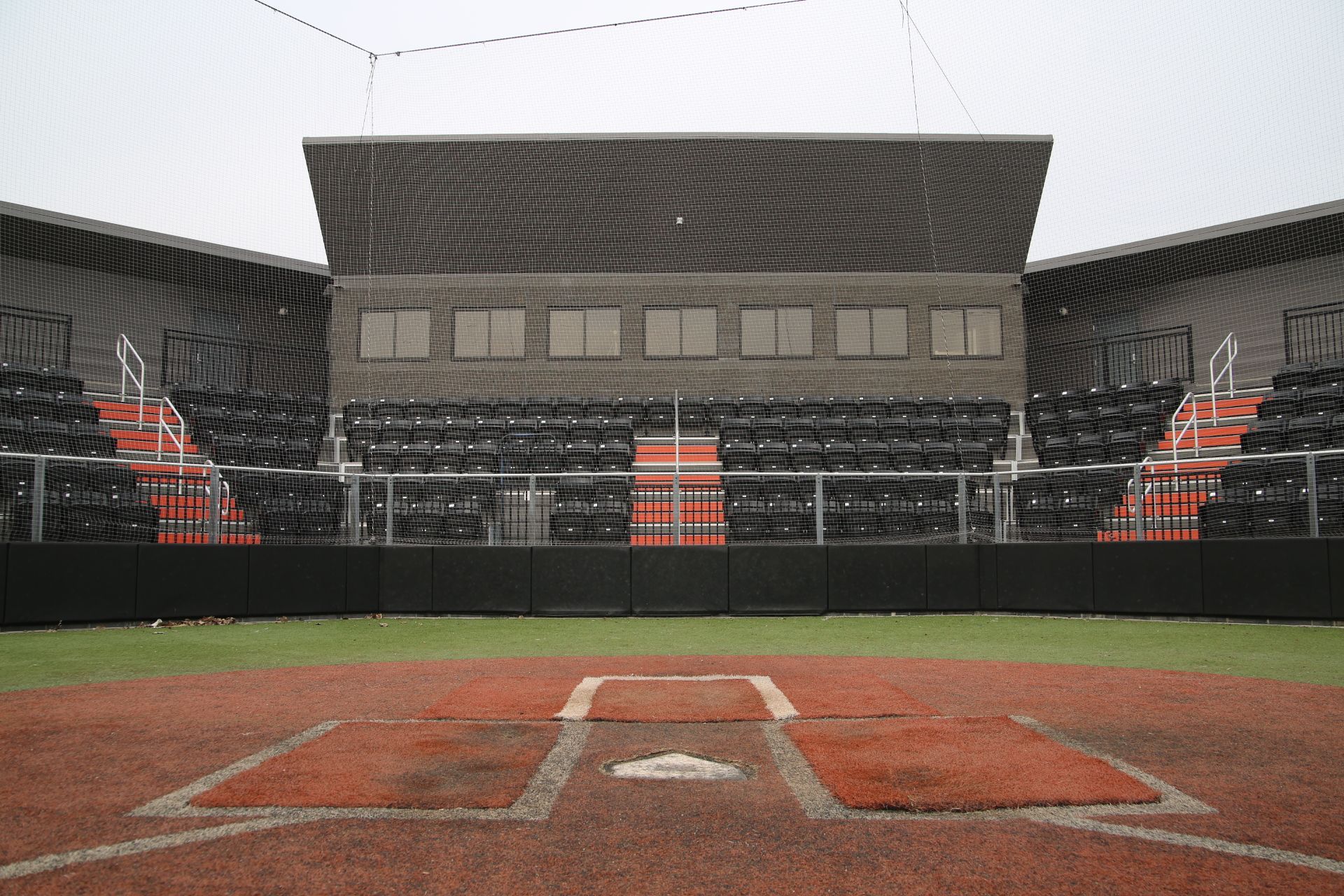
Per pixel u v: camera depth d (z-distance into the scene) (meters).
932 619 11.50
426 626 10.95
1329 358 19.08
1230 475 11.80
